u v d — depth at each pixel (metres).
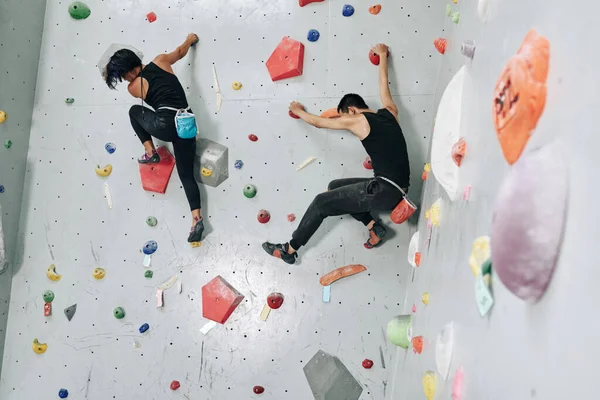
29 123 3.38
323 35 3.13
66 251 3.27
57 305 3.24
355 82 3.08
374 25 3.08
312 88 3.12
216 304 3.05
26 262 3.30
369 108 3.00
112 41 3.35
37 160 3.37
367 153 2.83
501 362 1.00
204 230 3.15
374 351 2.93
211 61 3.23
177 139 2.95
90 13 3.39
